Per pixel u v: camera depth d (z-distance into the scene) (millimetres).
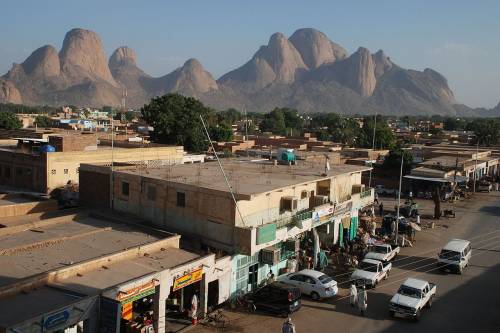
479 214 55438
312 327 24812
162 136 79250
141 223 29875
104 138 66062
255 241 26453
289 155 41969
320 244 35969
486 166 81062
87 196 33844
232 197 26344
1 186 43219
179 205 28938
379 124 122750
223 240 27125
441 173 65750
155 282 21844
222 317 25312
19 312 17609
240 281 27781
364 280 30500
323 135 137500
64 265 21953
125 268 22578
